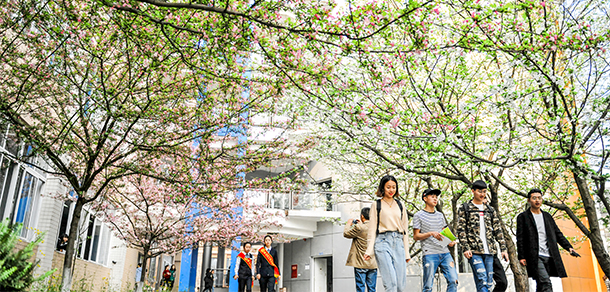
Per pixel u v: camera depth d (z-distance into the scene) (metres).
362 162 11.03
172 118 8.01
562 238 6.60
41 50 7.05
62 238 12.30
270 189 10.92
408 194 14.39
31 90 7.00
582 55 8.40
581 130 7.09
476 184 6.42
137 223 14.74
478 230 6.23
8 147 8.89
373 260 7.15
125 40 7.09
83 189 7.72
